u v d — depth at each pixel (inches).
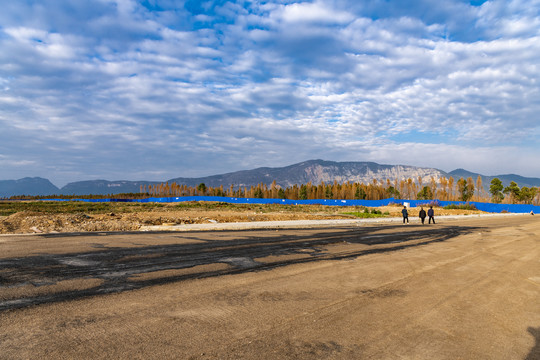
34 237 511.8
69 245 424.2
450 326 187.0
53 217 770.8
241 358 137.9
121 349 142.3
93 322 171.5
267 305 209.8
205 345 149.2
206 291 235.9
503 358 149.8
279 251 422.9
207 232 644.7
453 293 255.4
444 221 1238.3
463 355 151.1
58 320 172.4
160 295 222.5
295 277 287.7
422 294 249.1
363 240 568.7
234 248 435.2
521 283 297.1
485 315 208.4
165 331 163.3
